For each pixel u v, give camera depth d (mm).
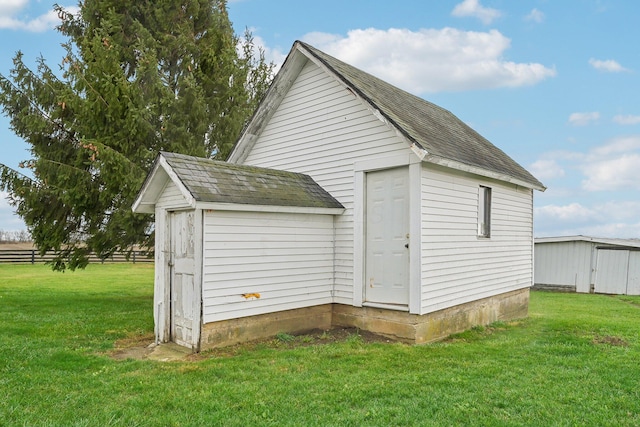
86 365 5781
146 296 14109
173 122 12766
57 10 13523
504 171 9680
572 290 19422
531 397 4645
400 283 7691
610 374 5512
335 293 8539
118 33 12930
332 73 8422
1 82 11742
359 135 8297
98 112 11414
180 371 5469
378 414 4113
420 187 7332
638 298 16688
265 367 5645
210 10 14359
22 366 5652
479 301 9273
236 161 10516
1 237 41875
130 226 11781
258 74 15812
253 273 7191
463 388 4891
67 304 11758
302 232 8016
